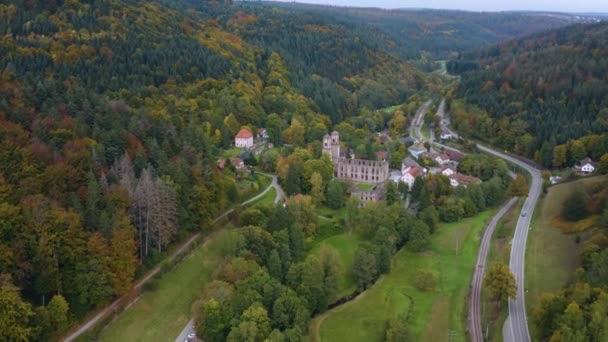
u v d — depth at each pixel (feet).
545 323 431.43
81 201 451.53
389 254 563.48
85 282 412.77
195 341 419.74
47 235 399.03
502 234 640.99
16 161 444.14
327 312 490.90
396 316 481.87
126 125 593.01
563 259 556.51
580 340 379.55
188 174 559.79
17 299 360.69
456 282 542.98
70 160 476.54
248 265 480.23
